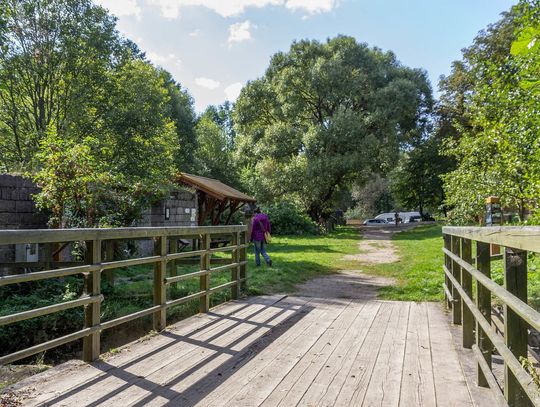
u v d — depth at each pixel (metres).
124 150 17.67
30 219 9.20
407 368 3.85
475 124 9.86
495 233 2.37
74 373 3.69
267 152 32.16
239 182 35.25
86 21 18.05
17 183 8.92
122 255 10.88
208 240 6.27
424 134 38.16
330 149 30.59
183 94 41.62
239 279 7.36
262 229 11.28
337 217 43.78
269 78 35.22
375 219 48.09
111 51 18.86
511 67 5.78
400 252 15.86
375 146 30.22
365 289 8.47
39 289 7.35
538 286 6.93
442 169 37.72
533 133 5.99
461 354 4.20
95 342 4.03
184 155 34.25
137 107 18.73
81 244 9.36
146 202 10.80
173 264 7.96
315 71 30.84
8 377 4.30
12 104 17.94
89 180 8.98
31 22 17.55
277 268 10.80
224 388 3.39
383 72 33.41
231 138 56.12
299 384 3.48
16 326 5.94
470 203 10.42
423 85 35.53
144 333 6.43
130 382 3.49
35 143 16.81
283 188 31.02
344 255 14.99
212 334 4.99
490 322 3.32
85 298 3.86
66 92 18.31
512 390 2.34
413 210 53.50
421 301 7.10
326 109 33.47
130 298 7.52
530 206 7.36
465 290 4.36
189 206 15.96
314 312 6.23
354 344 4.61
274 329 5.24
